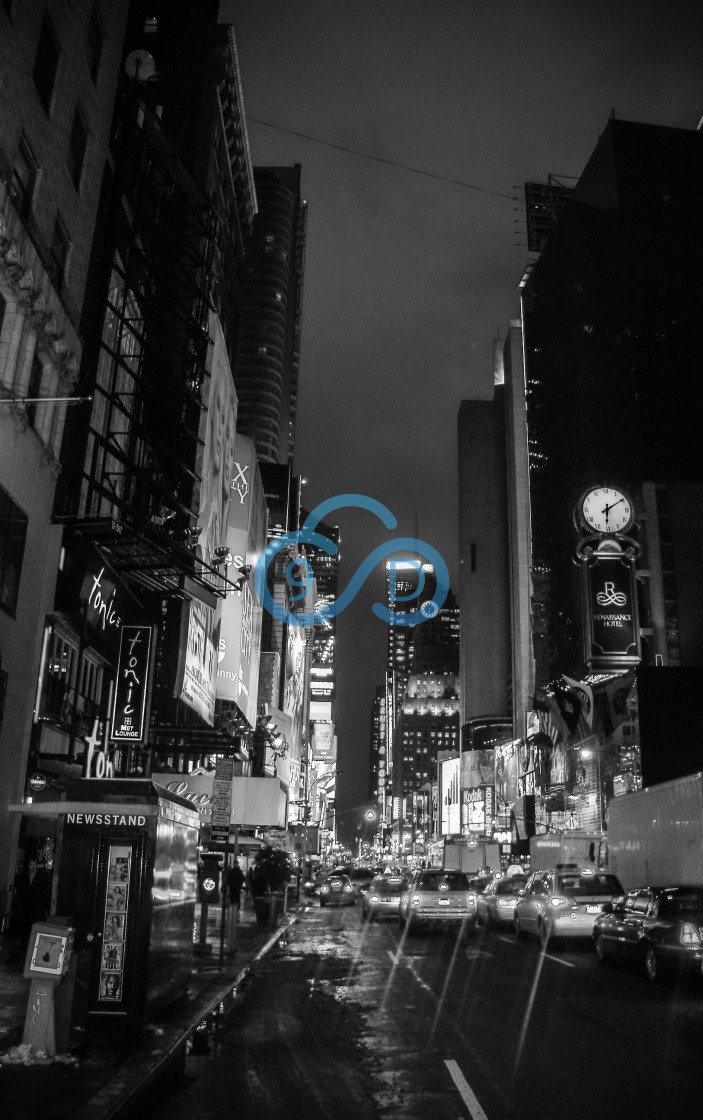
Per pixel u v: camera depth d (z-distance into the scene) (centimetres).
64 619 2700
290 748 9444
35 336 2373
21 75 2305
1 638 2250
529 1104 820
